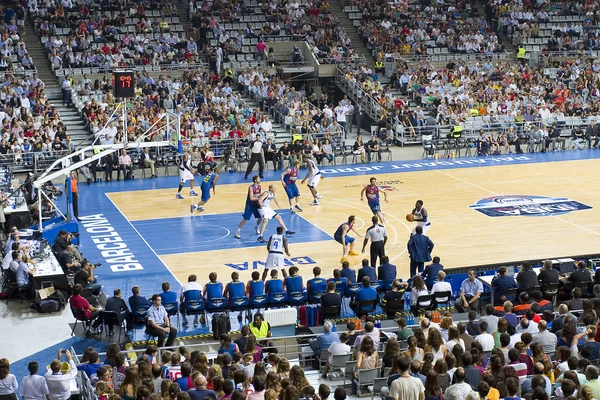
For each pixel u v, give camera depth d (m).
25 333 25.56
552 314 20.38
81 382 18.97
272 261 28.39
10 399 18.14
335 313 24.81
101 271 30.78
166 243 34.19
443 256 31.95
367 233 29.56
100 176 47.00
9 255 29.14
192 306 25.00
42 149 46.16
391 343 18.55
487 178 45.47
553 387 16.78
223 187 44.06
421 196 41.50
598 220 37.06
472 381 16.55
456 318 24.61
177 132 41.22
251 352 18.73
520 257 31.77
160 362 20.84
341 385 20.39
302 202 40.59
